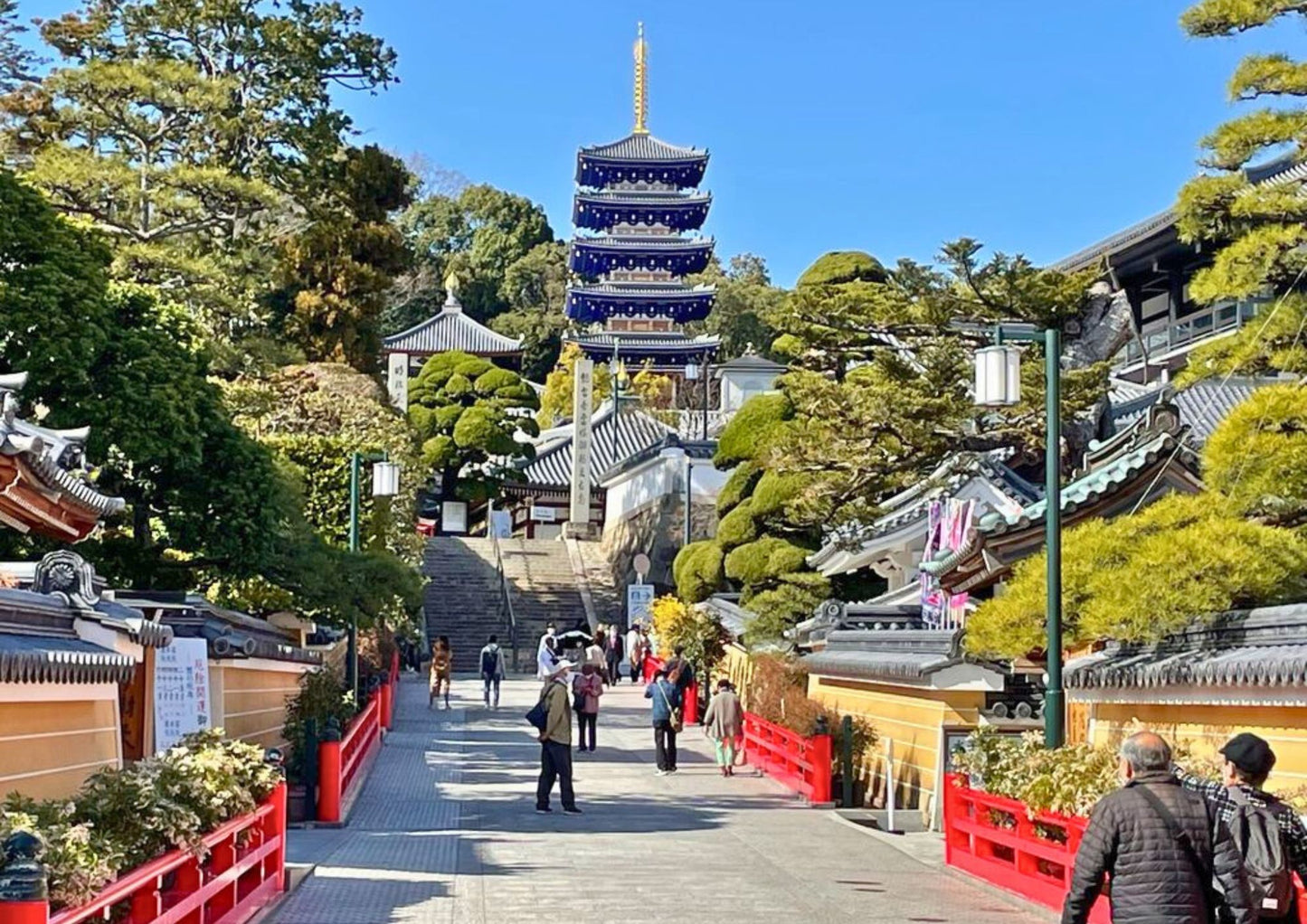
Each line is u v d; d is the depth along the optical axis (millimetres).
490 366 66375
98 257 23594
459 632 54688
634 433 71125
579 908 13094
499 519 66500
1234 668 12164
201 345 24031
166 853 9773
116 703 12875
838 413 22875
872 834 19250
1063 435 23672
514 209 113000
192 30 46969
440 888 14094
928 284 23672
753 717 27406
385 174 50375
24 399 21812
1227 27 16188
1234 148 16062
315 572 24719
